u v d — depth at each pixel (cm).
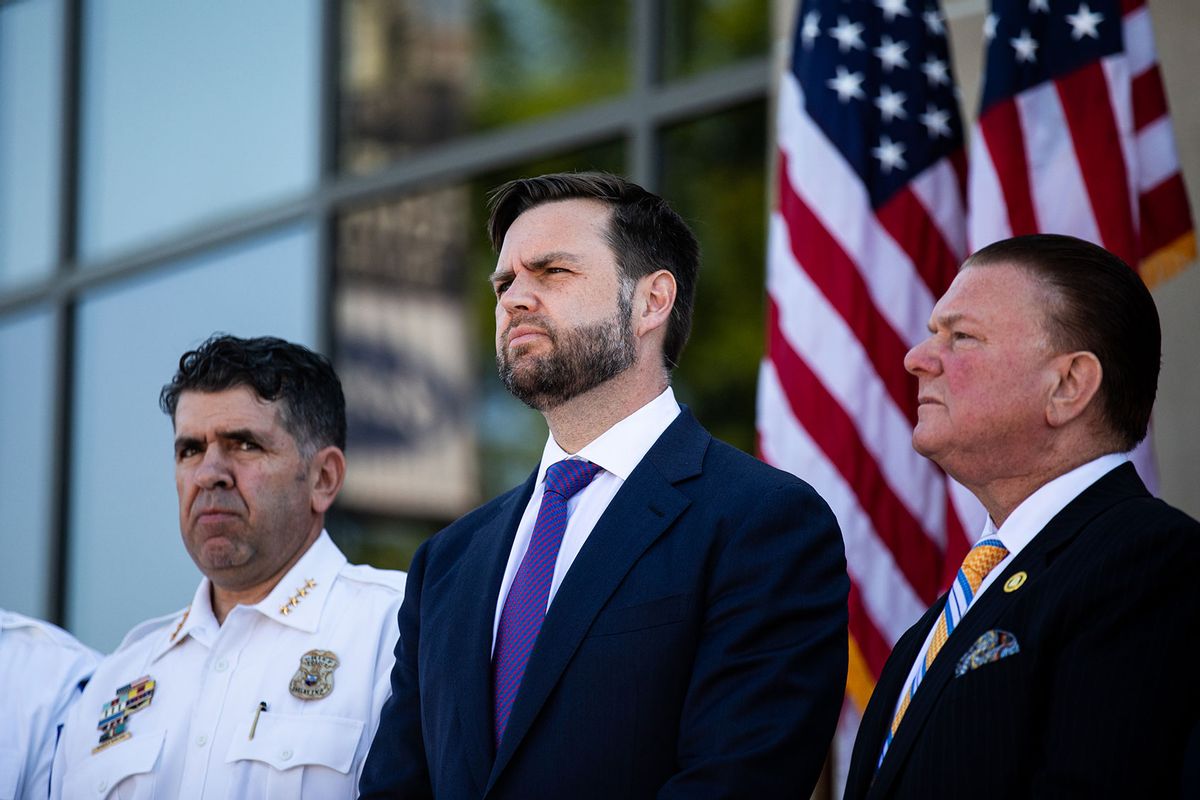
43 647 1173
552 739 786
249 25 2264
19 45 2506
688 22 1844
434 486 1927
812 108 1349
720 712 770
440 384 1955
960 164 1349
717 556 812
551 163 1930
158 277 2277
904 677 802
